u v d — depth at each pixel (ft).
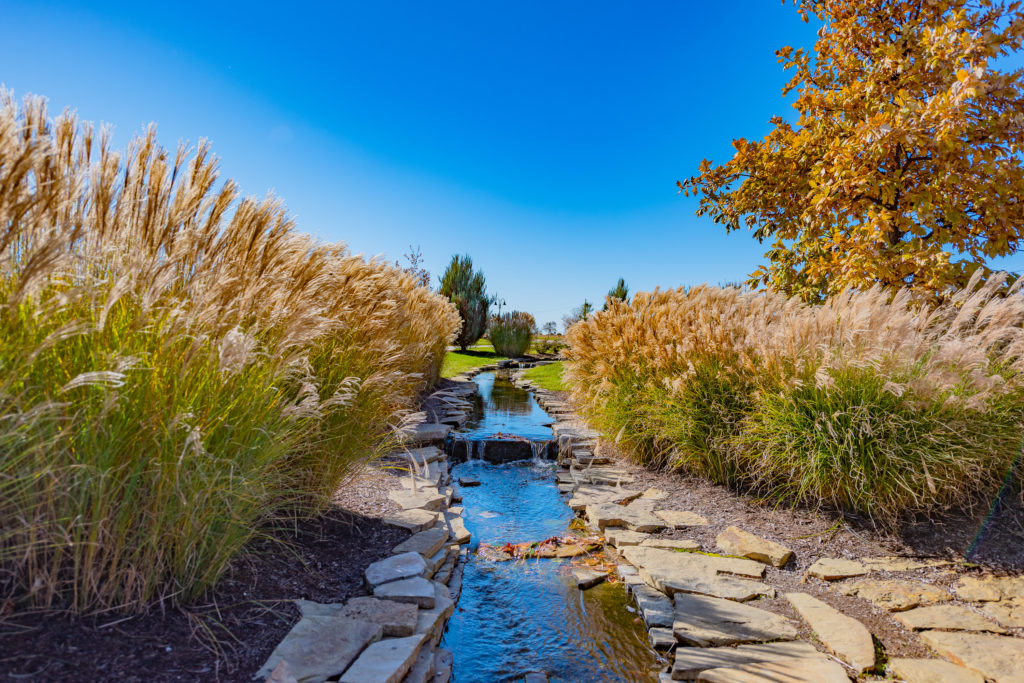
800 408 16.49
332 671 7.80
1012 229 20.90
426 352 27.53
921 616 10.98
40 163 7.64
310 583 10.48
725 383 19.30
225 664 7.53
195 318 8.35
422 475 19.21
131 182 9.34
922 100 21.75
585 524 17.15
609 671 9.84
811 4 26.68
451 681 9.43
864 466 15.08
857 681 8.93
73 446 7.77
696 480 19.76
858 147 21.21
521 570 14.01
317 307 11.53
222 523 9.27
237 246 10.61
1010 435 15.14
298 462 12.84
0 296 7.70
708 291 26.48
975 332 16.70
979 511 14.92
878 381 15.55
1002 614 11.01
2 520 7.18
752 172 27.30
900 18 24.40
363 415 14.08
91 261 8.64
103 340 8.05
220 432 9.06
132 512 8.01
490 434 26.94
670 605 11.82
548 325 108.58
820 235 26.07
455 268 79.61
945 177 20.30
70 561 7.85
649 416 21.50
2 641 6.82
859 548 14.07
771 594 12.08
